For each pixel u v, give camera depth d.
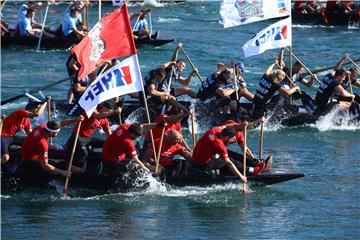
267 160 48.41
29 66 86.25
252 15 63.69
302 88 78.19
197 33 107.75
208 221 43.03
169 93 61.69
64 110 63.88
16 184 46.72
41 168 46.19
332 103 64.44
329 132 63.44
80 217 43.31
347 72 64.69
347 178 51.12
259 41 64.12
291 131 63.66
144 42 95.75
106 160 46.41
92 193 47.25
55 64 87.62
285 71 66.44
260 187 48.66
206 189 47.97
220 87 62.75
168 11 127.31
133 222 42.69
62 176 46.69
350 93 65.56
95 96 47.28
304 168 53.19
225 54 94.31
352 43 101.94
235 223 42.78
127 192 47.34
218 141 46.69
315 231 41.72
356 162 54.78
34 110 49.34
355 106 64.38
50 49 95.56
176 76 63.31
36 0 130.88
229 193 47.56
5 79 79.69
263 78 63.25
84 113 47.47
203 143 47.00
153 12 126.06
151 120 61.75
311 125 64.81
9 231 41.00
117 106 58.72
